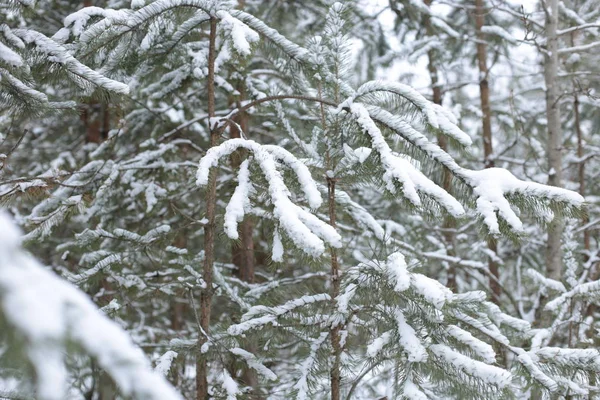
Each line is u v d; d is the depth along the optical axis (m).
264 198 2.56
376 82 2.78
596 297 3.80
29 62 2.77
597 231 5.98
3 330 0.67
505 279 7.39
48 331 0.67
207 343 2.92
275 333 2.98
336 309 2.74
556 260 5.01
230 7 3.07
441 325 2.56
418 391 2.25
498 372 2.29
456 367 2.37
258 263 6.75
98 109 6.39
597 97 5.03
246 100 4.84
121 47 3.07
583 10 6.57
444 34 6.35
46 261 5.71
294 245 2.22
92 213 4.61
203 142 5.95
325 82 3.12
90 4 5.79
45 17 5.75
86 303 0.84
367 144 2.68
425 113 2.71
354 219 4.29
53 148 6.90
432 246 6.07
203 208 5.25
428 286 2.34
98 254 3.62
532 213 2.60
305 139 3.62
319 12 6.03
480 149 7.58
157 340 5.65
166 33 3.38
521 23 6.75
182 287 3.61
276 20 6.01
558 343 4.66
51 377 0.66
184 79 4.41
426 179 2.52
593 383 2.73
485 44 6.27
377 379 4.32
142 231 4.59
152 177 4.73
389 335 2.50
